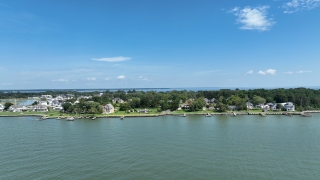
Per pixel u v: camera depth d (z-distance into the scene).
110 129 111.62
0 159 65.00
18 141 86.25
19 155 68.56
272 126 117.56
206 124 125.75
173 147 76.38
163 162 61.94
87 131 106.69
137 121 140.75
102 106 190.12
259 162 61.94
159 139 87.88
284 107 192.00
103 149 74.44
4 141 86.25
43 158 65.69
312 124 123.94
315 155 67.81
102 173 54.62
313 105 199.75
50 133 102.19
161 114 172.50
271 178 51.97
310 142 82.69
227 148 75.12
